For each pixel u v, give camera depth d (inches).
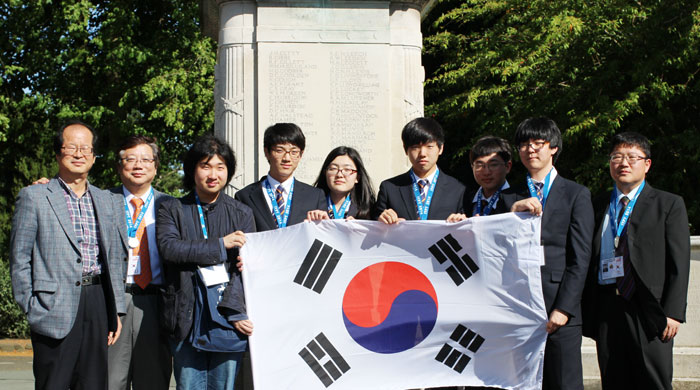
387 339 176.2
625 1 445.4
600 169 455.2
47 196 166.2
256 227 190.9
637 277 174.2
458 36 564.7
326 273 175.3
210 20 278.4
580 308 171.3
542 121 179.2
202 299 163.2
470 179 231.6
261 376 167.0
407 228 178.1
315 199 193.6
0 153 665.0
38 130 660.7
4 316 449.4
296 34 240.1
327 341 173.5
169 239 165.0
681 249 174.1
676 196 178.5
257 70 240.1
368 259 177.3
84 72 658.2
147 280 181.9
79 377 166.2
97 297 168.7
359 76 241.1
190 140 700.0
